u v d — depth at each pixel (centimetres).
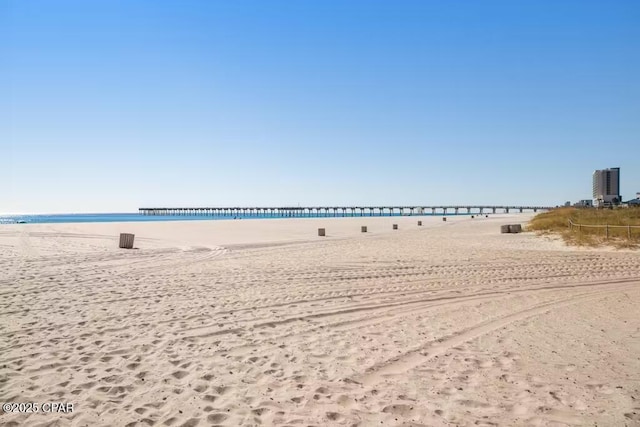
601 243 2156
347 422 414
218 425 407
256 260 1677
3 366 550
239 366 562
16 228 3866
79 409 436
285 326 763
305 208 15000
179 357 594
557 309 901
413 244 2383
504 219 6356
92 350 618
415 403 456
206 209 15862
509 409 444
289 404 453
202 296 1003
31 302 909
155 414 429
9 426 400
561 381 518
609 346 652
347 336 705
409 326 769
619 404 455
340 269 1442
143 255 1798
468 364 576
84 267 1420
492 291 1088
